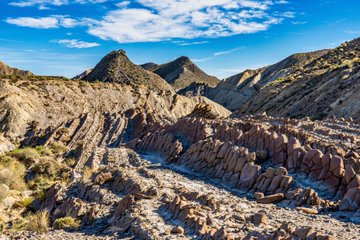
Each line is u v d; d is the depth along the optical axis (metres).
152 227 12.27
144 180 19.69
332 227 11.46
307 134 20.56
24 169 31.58
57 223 16.08
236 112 93.88
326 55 100.38
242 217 12.33
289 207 14.40
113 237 12.93
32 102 80.62
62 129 63.31
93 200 19.03
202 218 12.11
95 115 71.81
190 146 25.84
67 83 95.50
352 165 15.30
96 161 30.30
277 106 69.44
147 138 33.78
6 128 66.69
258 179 17.22
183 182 19.69
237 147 20.28
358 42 96.62
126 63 178.25
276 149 18.72
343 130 23.73
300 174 16.84
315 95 58.28
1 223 17.45
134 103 101.06
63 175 28.50
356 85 49.31
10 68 183.38
